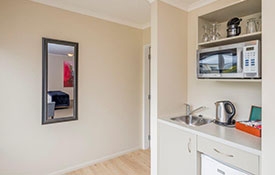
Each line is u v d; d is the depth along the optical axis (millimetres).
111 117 2820
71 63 2371
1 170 1957
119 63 2879
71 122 2428
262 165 1130
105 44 2705
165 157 2004
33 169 2150
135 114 3129
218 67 1691
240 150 1298
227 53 1605
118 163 2686
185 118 2221
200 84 2230
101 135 2723
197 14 2244
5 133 1965
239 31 1698
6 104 1961
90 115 2594
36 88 2139
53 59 2230
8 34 1948
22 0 2023
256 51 1375
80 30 2451
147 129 3223
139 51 3131
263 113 1122
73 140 2453
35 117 2146
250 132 1509
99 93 2670
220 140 1424
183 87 2342
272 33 1070
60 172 2350
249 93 1773
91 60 2568
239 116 1856
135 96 3113
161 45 2098
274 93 1066
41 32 2150
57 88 2273
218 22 2082
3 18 1920
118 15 2676
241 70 1490
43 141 2215
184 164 1771
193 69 2299
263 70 1120
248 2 1558
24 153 2086
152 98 2170
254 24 1607
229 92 1942
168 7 2154
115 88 2846
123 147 2988
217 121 1889
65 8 2318
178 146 1833
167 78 2172
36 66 2127
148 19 2844
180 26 2281
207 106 2158
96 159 2678
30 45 2082
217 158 1465
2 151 1956
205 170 1591
